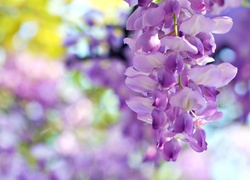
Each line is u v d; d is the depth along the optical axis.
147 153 0.70
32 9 0.93
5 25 1.00
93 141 1.24
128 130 0.83
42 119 1.29
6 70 1.35
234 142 1.15
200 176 1.19
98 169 1.19
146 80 0.35
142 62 0.35
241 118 0.97
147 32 0.35
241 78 0.89
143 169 1.12
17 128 1.25
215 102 0.35
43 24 0.98
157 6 0.35
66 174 1.19
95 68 0.85
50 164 1.19
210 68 0.34
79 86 1.09
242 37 0.84
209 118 0.35
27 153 1.20
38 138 1.27
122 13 0.81
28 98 1.33
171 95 0.34
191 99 0.34
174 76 0.35
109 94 1.10
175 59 0.34
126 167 1.14
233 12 0.84
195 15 0.34
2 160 1.18
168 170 1.14
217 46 0.84
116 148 1.19
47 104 1.31
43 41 1.05
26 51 1.21
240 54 0.85
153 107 0.35
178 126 0.34
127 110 0.84
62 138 1.24
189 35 0.35
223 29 0.35
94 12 0.82
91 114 1.27
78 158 1.20
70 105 1.29
